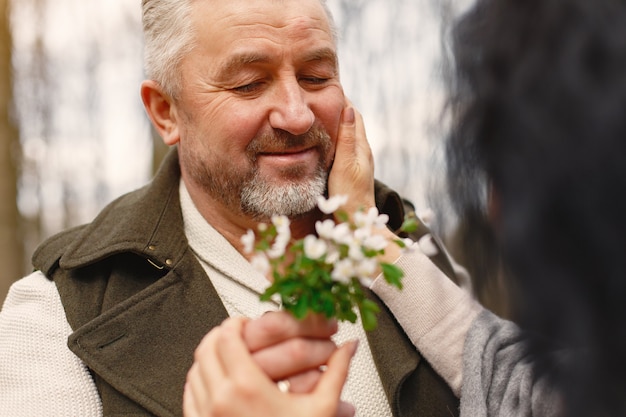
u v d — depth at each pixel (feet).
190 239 4.81
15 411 4.04
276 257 2.55
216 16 4.36
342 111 4.71
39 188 16.49
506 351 3.63
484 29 1.82
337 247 2.51
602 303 1.66
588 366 1.76
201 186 4.69
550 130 1.62
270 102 4.41
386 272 2.54
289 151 4.50
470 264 1.99
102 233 4.69
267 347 2.56
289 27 4.34
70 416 4.03
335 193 4.61
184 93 4.58
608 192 1.58
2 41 11.18
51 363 4.19
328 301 2.48
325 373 2.53
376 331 4.42
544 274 1.69
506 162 1.73
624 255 1.59
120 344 4.14
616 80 1.56
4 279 10.86
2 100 11.10
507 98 1.72
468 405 3.60
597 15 1.59
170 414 3.94
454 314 4.23
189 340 4.26
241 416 2.36
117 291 4.45
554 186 1.63
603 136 1.55
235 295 4.59
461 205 1.94
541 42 1.67
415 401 4.30
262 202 4.53
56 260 4.64
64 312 4.39
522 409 3.18
